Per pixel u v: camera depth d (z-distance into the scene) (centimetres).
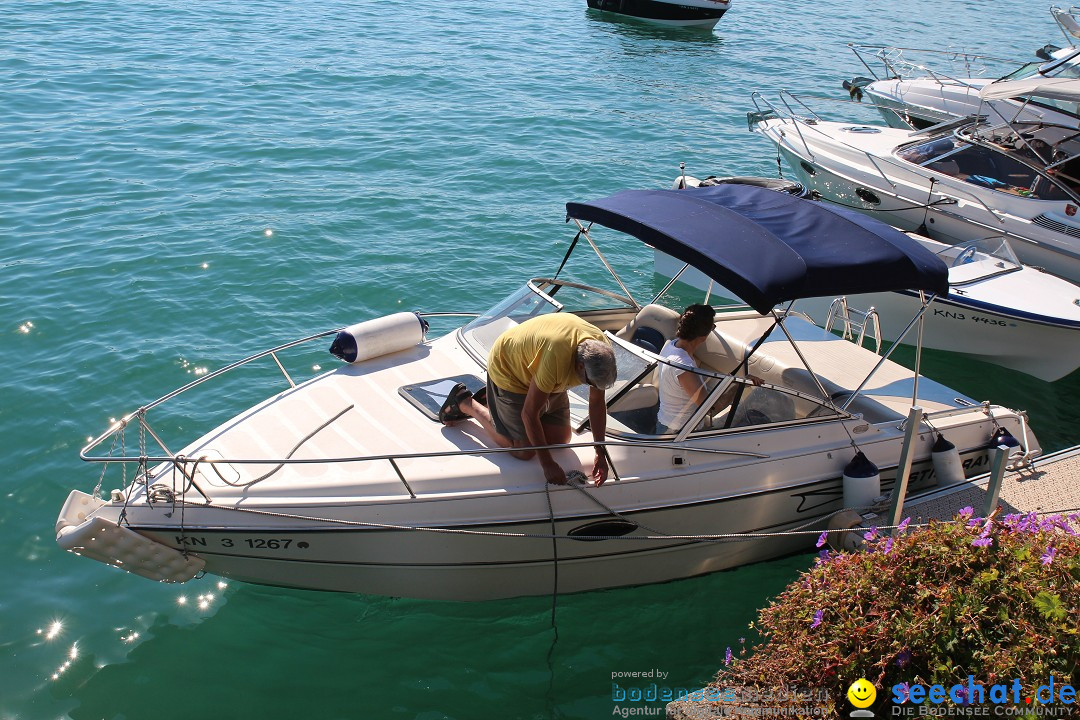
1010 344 898
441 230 1131
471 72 1911
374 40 2125
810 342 699
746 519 580
